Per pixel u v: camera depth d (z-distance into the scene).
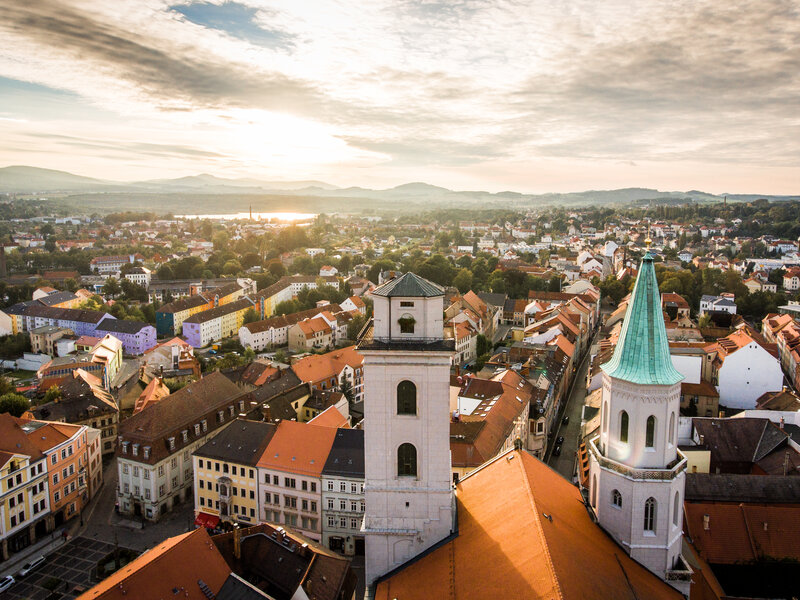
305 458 97.56
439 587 47.88
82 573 89.06
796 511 68.62
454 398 134.12
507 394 121.19
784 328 196.50
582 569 44.22
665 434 51.03
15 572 89.19
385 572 55.06
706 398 138.00
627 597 44.94
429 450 52.41
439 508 53.31
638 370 50.78
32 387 179.38
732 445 98.38
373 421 52.34
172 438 108.38
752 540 67.12
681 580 51.34
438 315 50.59
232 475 101.69
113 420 136.88
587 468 93.00
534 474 57.31
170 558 62.53
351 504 94.00
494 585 43.97
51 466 101.12
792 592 64.75
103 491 116.56
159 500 105.00
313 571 68.94
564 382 163.25
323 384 157.75
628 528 51.72
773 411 107.62
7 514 92.94
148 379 165.88
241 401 130.00
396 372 51.06
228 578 62.88
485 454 95.75
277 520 98.94
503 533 48.94
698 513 69.44
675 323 185.88
